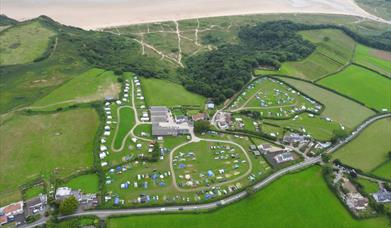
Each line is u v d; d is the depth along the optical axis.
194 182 168.25
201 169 176.38
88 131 196.62
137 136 194.62
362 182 176.62
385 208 159.75
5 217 144.88
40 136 191.25
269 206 160.12
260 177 173.00
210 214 153.38
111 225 145.12
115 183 164.12
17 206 148.62
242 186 168.12
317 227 154.00
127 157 179.38
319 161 187.00
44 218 146.38
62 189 158.00
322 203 163.75
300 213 158.75
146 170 172.88
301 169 180.25
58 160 176.50
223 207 156.62
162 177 169.38
